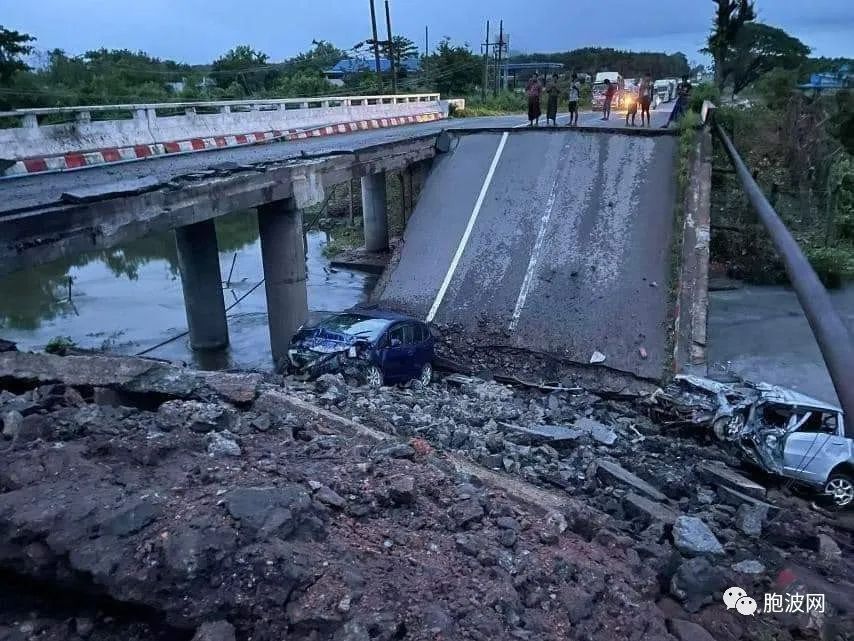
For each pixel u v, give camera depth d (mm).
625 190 20328
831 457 10500
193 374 8695
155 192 12000
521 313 18047
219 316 18859
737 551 7848
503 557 5461
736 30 33312
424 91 62719
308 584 4375
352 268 29391
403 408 11000
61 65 52938
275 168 15633
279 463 6340
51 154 15250
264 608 4203
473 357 17125
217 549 4328
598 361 16312
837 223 28953
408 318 14812
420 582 4812
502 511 6461
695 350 15539
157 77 60406
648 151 21156
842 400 6508
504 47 71750
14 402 7211
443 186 22953
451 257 20391
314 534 4977
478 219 21219
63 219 10141
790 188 33688
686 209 18922
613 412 14242
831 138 34312
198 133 20734
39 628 4344
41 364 8539
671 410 12477
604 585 5676
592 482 8891
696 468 10477
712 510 9164
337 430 8102
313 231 36375
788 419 11289
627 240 18984
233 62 66438
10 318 21250
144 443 6051
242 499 4867
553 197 20922
